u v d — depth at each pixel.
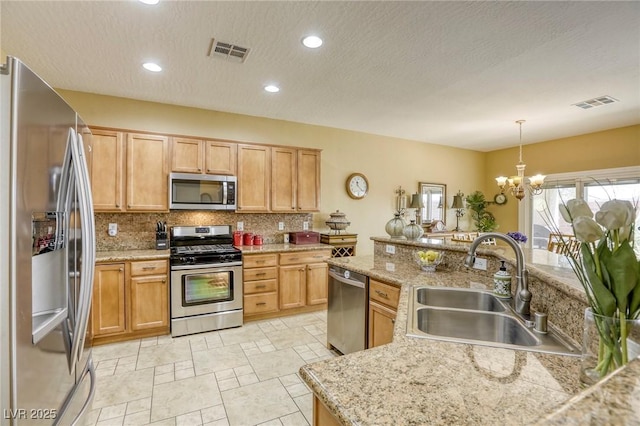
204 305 3.36
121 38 2.36
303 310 4.04
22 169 1.08
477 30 2.25
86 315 1.46
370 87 3.31
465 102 3.74
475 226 6.43
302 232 4.36
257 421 1.97
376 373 0.90
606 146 4.86
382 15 2.08
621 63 2.75
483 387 0.83
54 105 1.30
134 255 3.15
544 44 2.44
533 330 1.25
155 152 3.43
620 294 0.76
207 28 2.24
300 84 3.24
